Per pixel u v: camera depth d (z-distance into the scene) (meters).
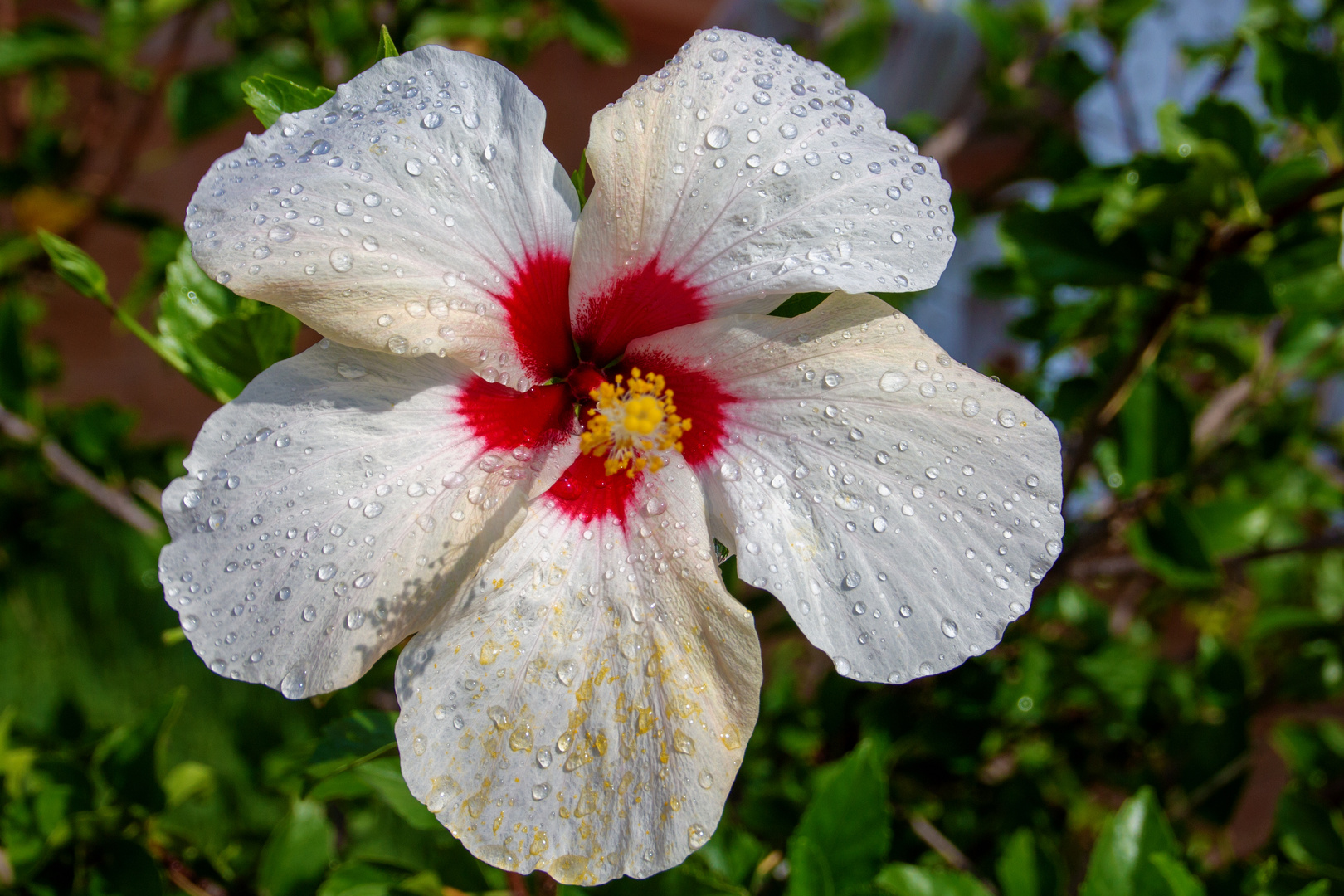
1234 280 0.32
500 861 0.22
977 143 0.72
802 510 0.23
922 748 0.40
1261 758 0.66
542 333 0.24
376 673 0.32
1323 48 0.46
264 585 0.21
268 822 0.64
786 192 0.23
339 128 0.22
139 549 0.47
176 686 0.76
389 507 0.22
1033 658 0.42
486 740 0.22
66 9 0.81
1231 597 0.56
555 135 0.91
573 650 0.23
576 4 0.53
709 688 0.22
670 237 0.23
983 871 0.39
